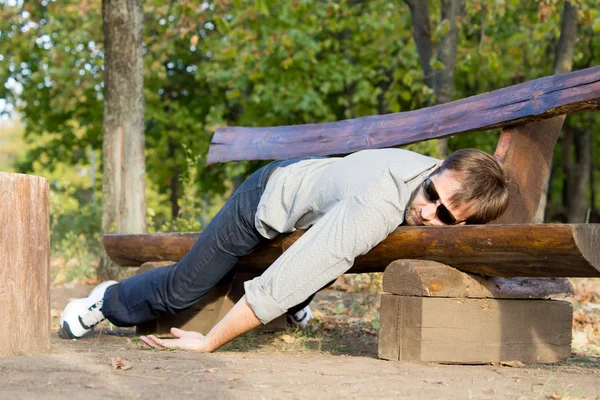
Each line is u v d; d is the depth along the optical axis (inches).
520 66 529.0
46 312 131.0
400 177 123.0
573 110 139.5
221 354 129.9
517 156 146.3
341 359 127.6
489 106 151.5
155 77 631.2
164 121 651.5
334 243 119.8
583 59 587.2
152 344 135.2
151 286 151.3
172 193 719.7
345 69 571.2
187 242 165.8
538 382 109.0
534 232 108.5
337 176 127.0
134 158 305.3
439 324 124.3
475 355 127.9
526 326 134.0
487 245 114.9
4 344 123.0
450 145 690.8
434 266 124.0
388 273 127.8
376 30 519.8
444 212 123.1
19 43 570.3
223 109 619.8
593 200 882.1
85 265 342.3
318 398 91.3
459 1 380.5
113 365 108.6
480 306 128.1
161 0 398.3
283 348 151.0
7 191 123.7
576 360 144.5
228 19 514.9
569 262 108.7
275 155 190.1
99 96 644.1
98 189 704.4
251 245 141.9
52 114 696.4
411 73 418.6
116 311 155.8
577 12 352.8
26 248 126.6
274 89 574.6
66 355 122.5
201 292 148.6
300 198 131.3
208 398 89.4
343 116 645.9
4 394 89.0
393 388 99.2
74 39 534.3
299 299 122.2
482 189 121.3
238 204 141.2
